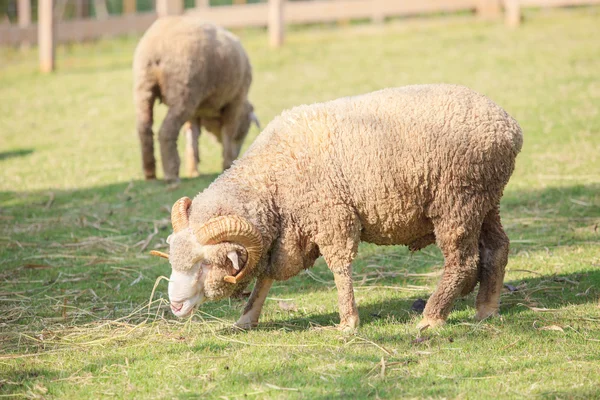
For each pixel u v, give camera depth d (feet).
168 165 45.44
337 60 78.59
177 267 23.12
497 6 92.48
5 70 86.28
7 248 36.47
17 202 44.62
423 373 21.45
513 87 63.46
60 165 52.65
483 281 25.61
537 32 83.41
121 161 52.80
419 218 24.56
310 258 25.08
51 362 23.47
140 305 28.63
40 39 84.02
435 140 23.62
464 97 24.30
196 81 43.80
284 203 24.14
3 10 114.01
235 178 24.43
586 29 82.99
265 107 62.85
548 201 39.14
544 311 25.94
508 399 19.75
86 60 89.61
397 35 87.92
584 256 31.50
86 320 27.27
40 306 28.91
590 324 24.76
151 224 39.42
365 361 22.36
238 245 23.16
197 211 23.79
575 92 60.49
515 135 24.35
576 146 47.83
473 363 21.98
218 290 23.47
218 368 22.40
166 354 23.79
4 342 25.25
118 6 123.44
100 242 36.94
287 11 88.79
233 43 46.01
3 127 64.54
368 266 32.12
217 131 49.62
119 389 21.40
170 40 43.32
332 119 24.36
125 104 69.46
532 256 32.01
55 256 34.91
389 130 23.82
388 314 26.58
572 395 19.77
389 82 68.13
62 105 70.59
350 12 90.22
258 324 26.35
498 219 25.38
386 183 23.85
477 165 23.75
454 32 86.84
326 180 23.90
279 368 22.16
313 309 27.66
